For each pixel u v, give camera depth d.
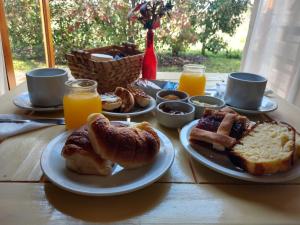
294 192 0.48
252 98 0.80
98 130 0.48
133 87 0.89
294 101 1.66
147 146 0.50
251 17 1.63
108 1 2.38
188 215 0.41
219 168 0.50
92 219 0.40
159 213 0.42
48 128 0.68
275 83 1.72
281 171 0.50
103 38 2.54
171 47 2.46
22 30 2.36
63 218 0.40
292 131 0.60
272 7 1.57
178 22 2.35
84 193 0.42
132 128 0.54
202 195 0.46
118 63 0.84
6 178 0.48
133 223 0.39
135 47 1.06
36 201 0.43
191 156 0.56
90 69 0.84
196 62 2.53
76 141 0.48
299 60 1.60
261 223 0.41
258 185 0.50
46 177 0.47
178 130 0.71
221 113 0.65
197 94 0.92
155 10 1.01
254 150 0.53
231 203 0.45
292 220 0.42
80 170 0.47
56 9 2.42
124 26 2.44
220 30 2.43
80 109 0.65
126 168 0.49
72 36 2.55
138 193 0.46
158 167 0.50
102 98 0.78
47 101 0.76
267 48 1.67
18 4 2.26
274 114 0.84
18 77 2.36
